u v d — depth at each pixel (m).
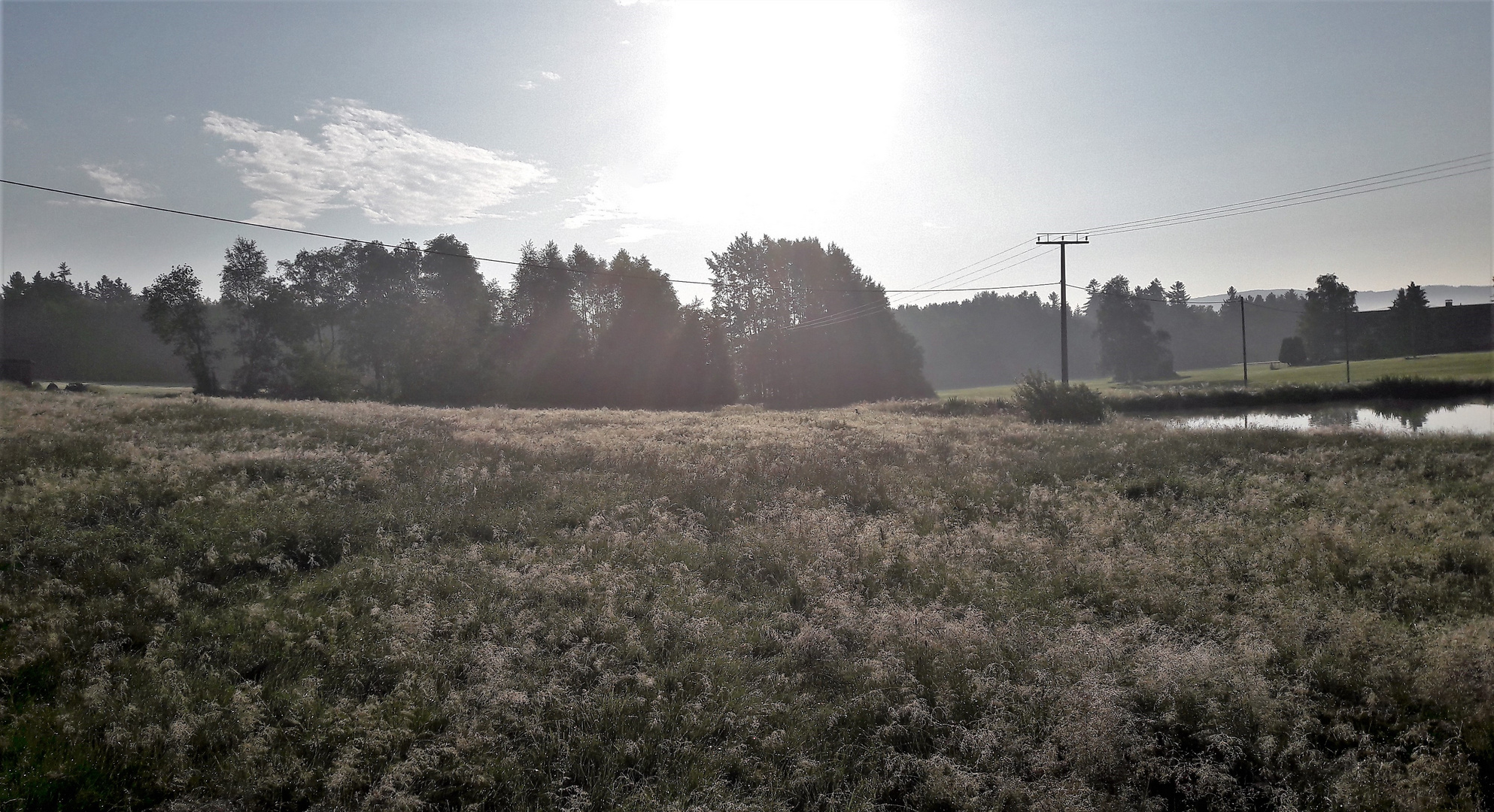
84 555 8.34
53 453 12.92
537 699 5.62
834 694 6.04
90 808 4.50
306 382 53.75
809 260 78.12
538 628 7.02
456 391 57.81
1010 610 7.70
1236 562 9.24
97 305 107.69
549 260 73.62
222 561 8.52
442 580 8.30
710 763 5.02
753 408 47.53
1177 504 12.88
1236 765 5.12
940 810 4.71
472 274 82.81
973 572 8.90
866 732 5.50
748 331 79.94
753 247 79.44
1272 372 87.25
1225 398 46.31
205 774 4.77
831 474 15.15
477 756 5.02
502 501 12.08
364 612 7.40
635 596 7.95
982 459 18.06
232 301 70.56
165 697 5.56
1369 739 5.27
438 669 6.12
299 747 5.07
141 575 7.91
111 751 4.95
